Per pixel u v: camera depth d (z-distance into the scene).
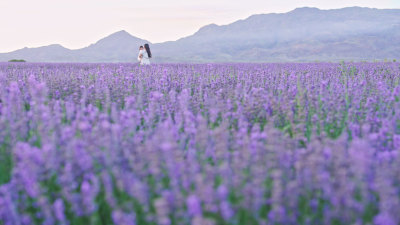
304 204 2.74
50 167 2.95
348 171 2.80
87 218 2.77
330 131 4.81
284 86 8.03
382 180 2.58
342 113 5.64
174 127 3.99
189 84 8.08
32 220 2.76
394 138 3.79
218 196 2.39
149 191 2.83
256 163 2.96
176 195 2.48
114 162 3.04
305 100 5.95
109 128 3.38
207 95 6.59
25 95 6.04
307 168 2.73
